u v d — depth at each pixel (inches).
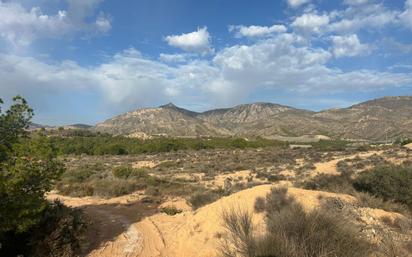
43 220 416.8
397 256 278.4
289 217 300.2
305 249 257.0
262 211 415.2
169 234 511.2
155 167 1803.6
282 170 1429.6
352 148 2493.8
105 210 716.0
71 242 422.9
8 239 386.9
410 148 1952.5
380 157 1547.7
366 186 540.7
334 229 281.7
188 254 406.3
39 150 395.5
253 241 284.0
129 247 457.7
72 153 2910.9
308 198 430.9
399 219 371.9
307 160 1791.3
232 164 1716.3
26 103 416.8
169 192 950.4
